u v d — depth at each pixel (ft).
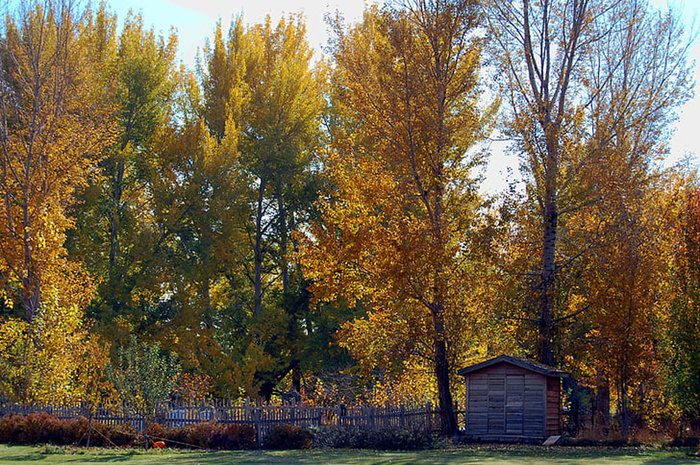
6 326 94.79
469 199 88.12
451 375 97.50
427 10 89.25
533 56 101.65
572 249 100.07
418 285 87.45
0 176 109.60
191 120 147.13
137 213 137.18
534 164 91.91
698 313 86.38
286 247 150.41
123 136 142.10
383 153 88.38
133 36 148.25
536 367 79.82
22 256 107.24
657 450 73.77
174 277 131.85
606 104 98.63
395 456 64.59
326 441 75.72
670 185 105.29
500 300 93.56
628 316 88.48
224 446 74.49
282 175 144.46
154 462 59.00
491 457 63.52
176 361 125.39
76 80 118.01
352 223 90.89
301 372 140.56
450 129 87.56
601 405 109.09
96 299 132.46
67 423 75.66
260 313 135.95
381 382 116.67
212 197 134.72
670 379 89.15
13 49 121.39
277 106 145.18
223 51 147.54
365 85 89.97
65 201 115.85
